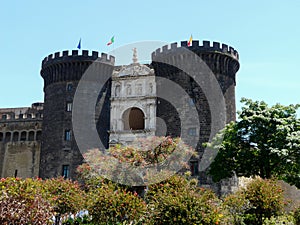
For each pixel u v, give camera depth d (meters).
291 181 38.06
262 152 37.53
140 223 21.14
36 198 18.86
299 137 35.97
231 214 25.30
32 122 71.25
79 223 22.78
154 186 24.48
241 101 40.31
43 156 53.81
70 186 25.75
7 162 70.62
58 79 55.28
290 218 26.48
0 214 17.30
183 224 18.33
